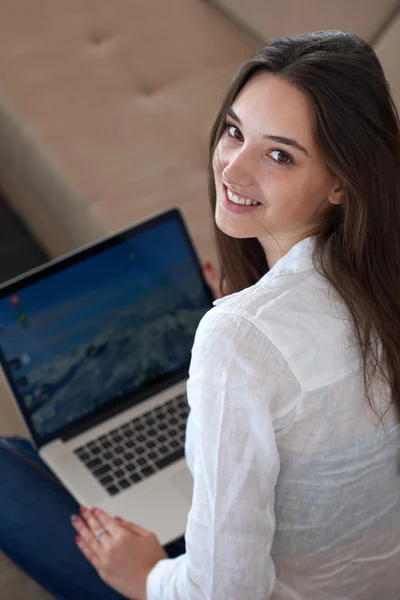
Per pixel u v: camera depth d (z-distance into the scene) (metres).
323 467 0.87
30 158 2.00
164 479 1.34
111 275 1.43
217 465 0.84
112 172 1.89
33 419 1.38
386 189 0.82
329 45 0.80
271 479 0.84
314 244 0.86
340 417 0.85
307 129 0.79
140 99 2.04
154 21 2.20
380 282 0.85
